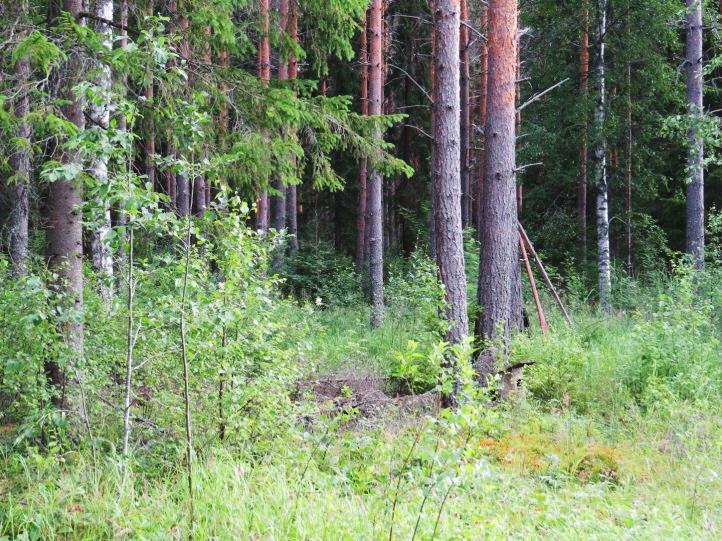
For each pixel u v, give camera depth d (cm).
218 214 503
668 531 466
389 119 862
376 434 660
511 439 695
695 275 1102
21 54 525
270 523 418
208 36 801
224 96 738
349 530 412
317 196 2714
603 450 664
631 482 598
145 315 493
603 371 916
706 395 805
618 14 1733
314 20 898
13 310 504
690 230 1509
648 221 1925
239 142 743
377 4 1486
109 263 756
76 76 586
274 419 549
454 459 368
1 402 601
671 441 685
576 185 2191
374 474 462
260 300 538
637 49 1728
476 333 959
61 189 584
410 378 863
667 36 1759
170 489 486
